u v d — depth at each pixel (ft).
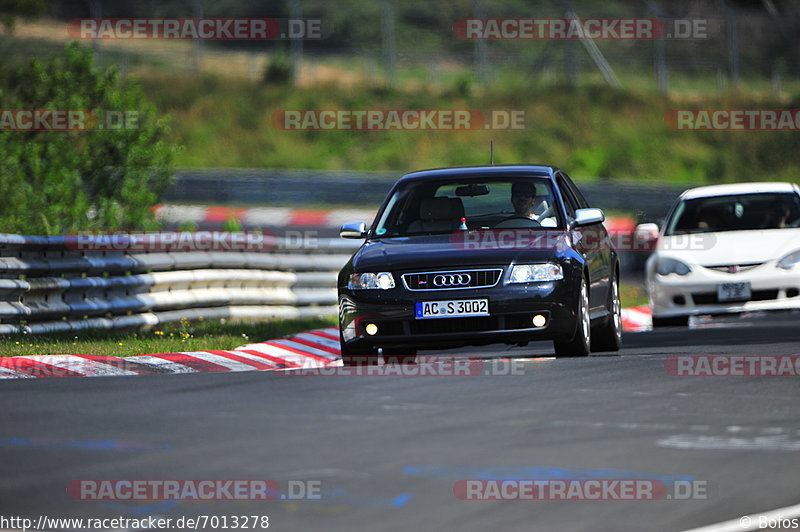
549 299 117.60
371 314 118.83
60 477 64.44
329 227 371.56
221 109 536.83
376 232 129.29
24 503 59.31
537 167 134.82
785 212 174.09
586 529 53.93
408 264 119.03
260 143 517.55
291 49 640.99
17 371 118.62
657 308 169.07
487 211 128.47
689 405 88.79
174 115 527.40
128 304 163.84
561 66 623.77
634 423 80.69
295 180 443.73
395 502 58.54
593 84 579.89
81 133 220.02
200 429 78.79
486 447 72.02
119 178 222.48
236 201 440.04
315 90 557.33
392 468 66.03
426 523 54.80
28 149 210.18
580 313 121.19
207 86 554.87
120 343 139.33
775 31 653.71
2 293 139.13
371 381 104.73
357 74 608.60
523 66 633.20
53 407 89.10
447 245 121.90
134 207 220.23
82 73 226.79
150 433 77.30
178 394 96.58
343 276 122.21
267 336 160.15
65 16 621.72
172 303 174.50
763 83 619.67
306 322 182.09
